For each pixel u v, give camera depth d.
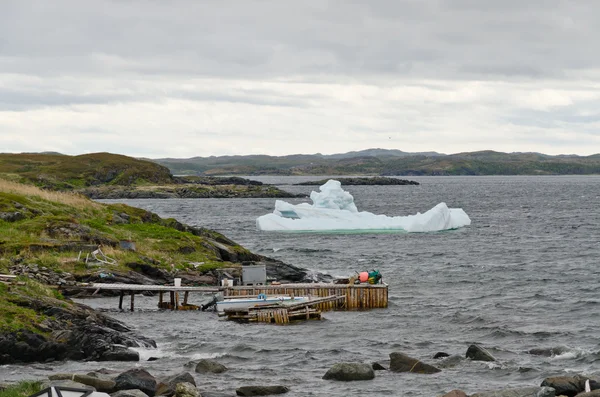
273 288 61.41
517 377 38.97
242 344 46.56
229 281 61.75
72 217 77.25
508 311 60.38
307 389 36.44
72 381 31.14
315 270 85.19
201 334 50.53
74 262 64.06
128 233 77.94
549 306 62.53
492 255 104.38
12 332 40.44
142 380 32.72
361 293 61.75
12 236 66.88
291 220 150.12
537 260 97.88
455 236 134.38
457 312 59.28
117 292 64.44
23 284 47.66
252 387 34.75
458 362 41.84
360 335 50.97
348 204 165.25
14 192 82.31
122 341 44.78
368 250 112.06
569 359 43.16
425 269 89.06
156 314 57.53
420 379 38.47
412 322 55.62
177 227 91.31
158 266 69.38
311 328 53.09
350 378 38.25
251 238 132.50
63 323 43.69
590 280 78.31
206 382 37.38
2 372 37.53
